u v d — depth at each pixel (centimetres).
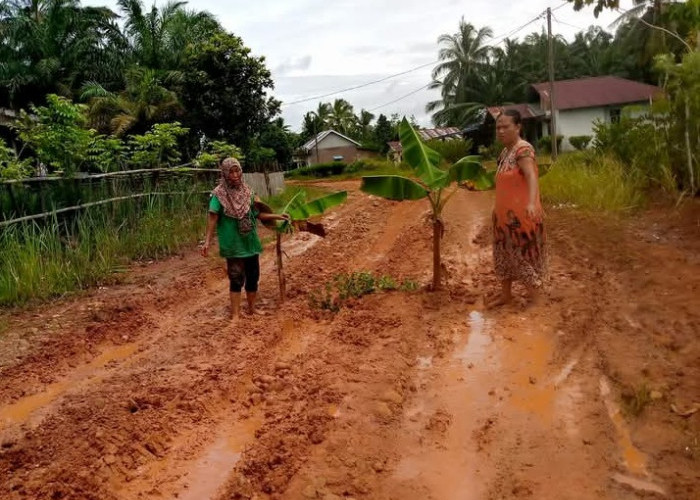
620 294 654
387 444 397
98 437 408
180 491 360
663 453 367
